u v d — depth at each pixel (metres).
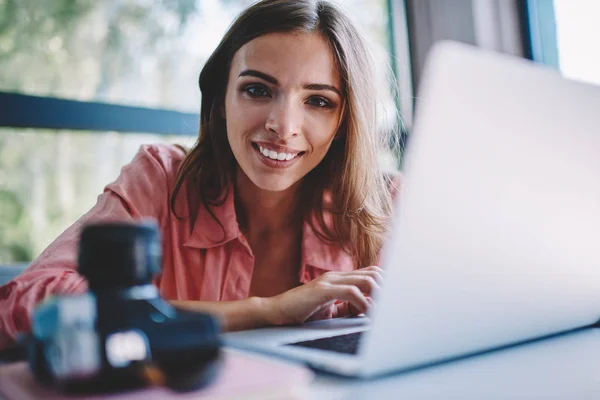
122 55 1.41
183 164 1.07
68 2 1.36
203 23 1.46
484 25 1.57
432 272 0.37
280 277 1.10
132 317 0.33
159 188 1.05
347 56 0.93
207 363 0.33
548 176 0.42
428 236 0.36
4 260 1.29
